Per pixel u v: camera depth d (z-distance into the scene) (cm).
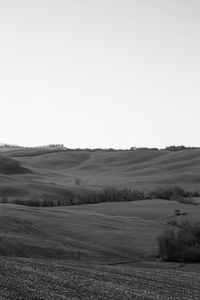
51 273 4134
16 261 4669
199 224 7919
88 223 8012
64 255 6034
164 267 6038
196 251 6669
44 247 6144
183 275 5159
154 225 8419
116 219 8712
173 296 3897
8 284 3400
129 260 6353
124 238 7344
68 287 3641
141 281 4425
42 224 7312
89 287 3747
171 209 10269
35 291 3309
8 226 6750
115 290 3781
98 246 6794
